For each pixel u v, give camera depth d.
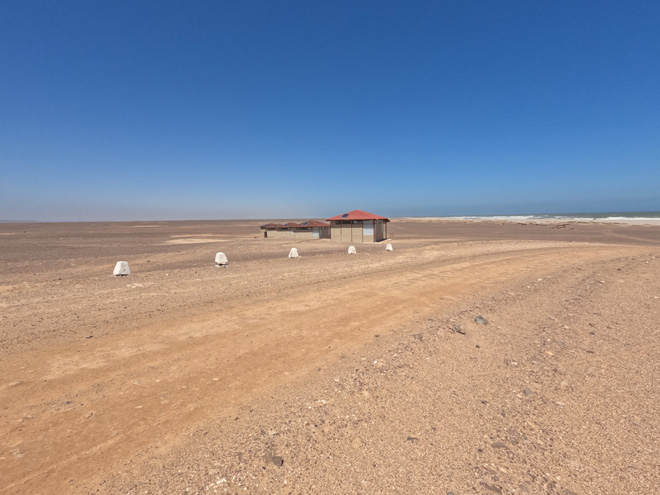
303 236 41.88
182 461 2.60
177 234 53.53
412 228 70.19
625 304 7.46
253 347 4.93
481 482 2.40
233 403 3.44
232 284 9.37
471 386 3.83
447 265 13.36
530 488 2.35
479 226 77.31
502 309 7.08
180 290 8.54
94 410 3.26
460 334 5.56
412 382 3.91
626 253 17.66
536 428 3.05
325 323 6.08
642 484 2.38
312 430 2.99
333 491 2.32
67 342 4.98
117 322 5.93
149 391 3.64
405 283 9.71
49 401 3.39
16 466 2.51
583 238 34.94
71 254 20.97
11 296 7.79
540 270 12.10
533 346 5.05
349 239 34.12
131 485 2.35
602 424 3.11
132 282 9.55
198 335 5.37
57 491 2.29
